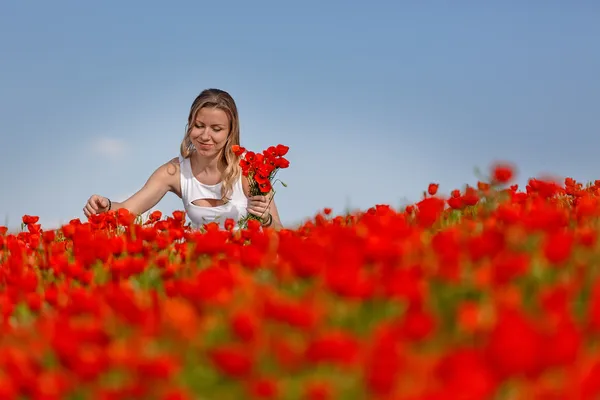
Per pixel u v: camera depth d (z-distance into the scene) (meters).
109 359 3.08
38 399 3.12
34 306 4.36
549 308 2.96
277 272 3.81
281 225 8.68
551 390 2.54
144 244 6.07
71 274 4.95
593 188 7.95
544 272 3.62
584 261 3.71
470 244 3.57
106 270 5.30
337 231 4.21
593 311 2.83
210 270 3.52
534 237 4.02
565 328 2.62
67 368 3.17
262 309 3.07
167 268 5.05
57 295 4.38
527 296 3.50
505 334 2.52
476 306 3.26
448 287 3.38
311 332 2.98
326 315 3.22
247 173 8.40
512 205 5.68
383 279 3.17
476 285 3.37
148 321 3.32
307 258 3.46
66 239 7.18
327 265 3.52
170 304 3.46
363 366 2.78
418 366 2.74
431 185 6.85
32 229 7.31
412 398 2.45
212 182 9.09
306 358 2.80
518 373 2.54
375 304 3.22
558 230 4.08
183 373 3.19
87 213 8.03
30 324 4.25
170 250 6.09
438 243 3.65
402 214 6.07
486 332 2.95
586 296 3.43
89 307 3.70
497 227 4.78
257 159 8.16
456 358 2.48
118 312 3.36
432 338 3.06
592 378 2.46
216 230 6.17
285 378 2.94
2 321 4.43
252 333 2.92
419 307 3.02
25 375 3.19
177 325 3.31
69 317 3.79
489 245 3.56
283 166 8.19
